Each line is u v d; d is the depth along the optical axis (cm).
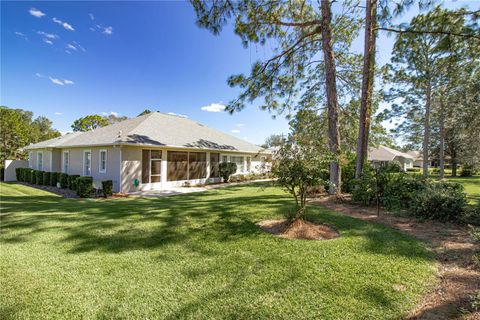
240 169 2014
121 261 339
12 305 240
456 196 537
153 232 462
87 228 486
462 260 332
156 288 270
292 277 289
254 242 407
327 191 939
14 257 351
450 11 682
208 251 373
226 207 666
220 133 2056
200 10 766
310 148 488
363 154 837
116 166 1196
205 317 223
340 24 1036
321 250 370
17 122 2416
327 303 239
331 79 874
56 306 239
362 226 493
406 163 3869
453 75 1360
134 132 1291
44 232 462
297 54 1016
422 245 392
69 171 1541
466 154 2228
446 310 224
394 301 241
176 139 1441
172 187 1409
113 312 230
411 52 1453
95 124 3878
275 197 888
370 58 827
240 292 261
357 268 310
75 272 307
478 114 1513
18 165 1919
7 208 709
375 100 1412
